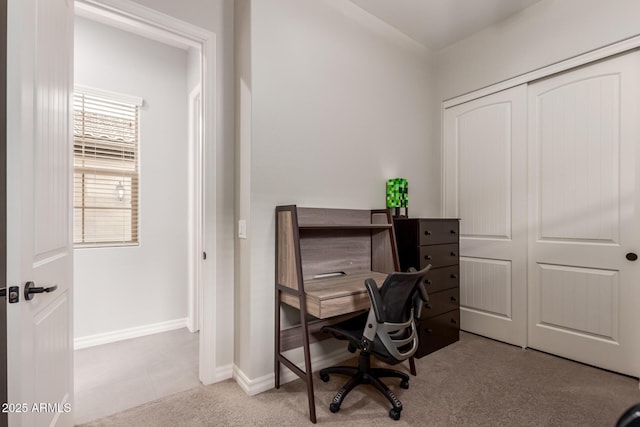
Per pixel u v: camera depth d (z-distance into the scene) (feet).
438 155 10.73
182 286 10.46
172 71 10.39
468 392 6.42
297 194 7.13
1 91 4.36
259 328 6.54
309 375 5.62
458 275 9.29
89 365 7.65
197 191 10.08
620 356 7.09
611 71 7.24
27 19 3.55
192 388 6.61
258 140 6.51
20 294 3.36
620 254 7.10
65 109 4.92
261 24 6.55
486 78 9.43
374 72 8.84
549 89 8.23
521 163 8.74
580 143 7.70
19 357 3.35
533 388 6.56
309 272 7.22
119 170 9.46
